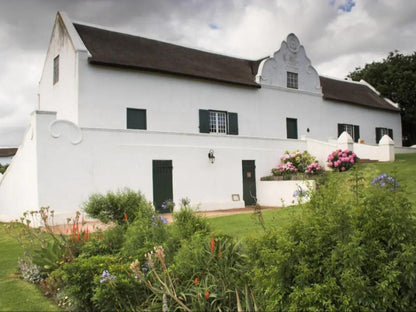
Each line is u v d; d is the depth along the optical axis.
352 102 26.91
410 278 3.39
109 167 14.13
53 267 6.09
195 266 4.96
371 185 4.09
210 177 17.09
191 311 4.22
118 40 18.20
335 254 3.57
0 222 16.20
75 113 15.61
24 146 14.48
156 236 6.27
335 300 3.57
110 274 4.89
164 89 17.75
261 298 4.25
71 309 5.06
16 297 5.61
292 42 23.61
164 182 15.55
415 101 32.69
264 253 3.97
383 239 3.63
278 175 19.25
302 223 3.98
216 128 19.69
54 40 18.42
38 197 12.52
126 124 16.56
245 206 18.34
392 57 35.22
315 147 21.50
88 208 10.14
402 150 28.62
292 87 23.48
